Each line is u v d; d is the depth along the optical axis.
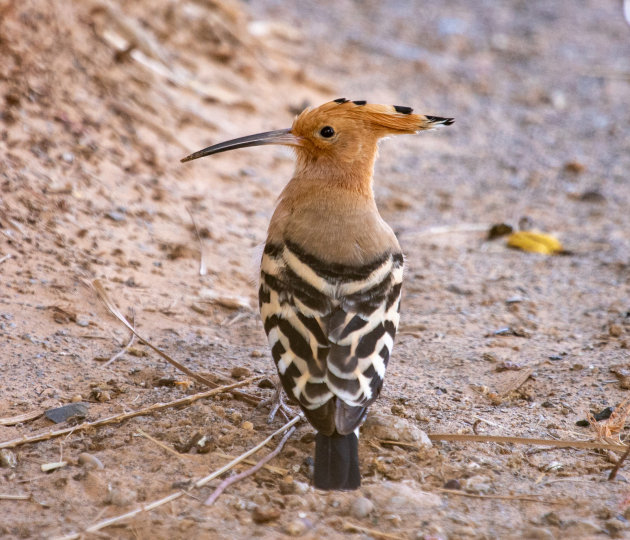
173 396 8.66
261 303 7.94
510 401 9.09
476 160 18.91
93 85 15.13
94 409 8.32
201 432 7.85
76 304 10.25
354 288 7.61
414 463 7.68
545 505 7.14
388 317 7.63
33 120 13.39
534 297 12.31
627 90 24.06
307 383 7.07
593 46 27.48
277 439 8.00
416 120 8.93
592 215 16.27
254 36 21.62
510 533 6.73
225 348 10.06
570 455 7.97
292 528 6.63
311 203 8.55
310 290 7.56
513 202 16.77
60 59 14.98
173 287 11.30
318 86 20.38
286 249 7.97
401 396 9.02
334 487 6.61
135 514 6.72
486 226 15.51
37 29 15.01
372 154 8.97
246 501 7.00
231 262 12.34
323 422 6.88
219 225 13.28
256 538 6.53
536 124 21.33
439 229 15.21
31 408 8.23
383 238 8.24
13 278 10.34
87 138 13.73
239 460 7.55
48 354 9.19
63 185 12.41
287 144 9.05
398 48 25.08
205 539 6.48
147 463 7.45
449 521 6.86
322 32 24.97
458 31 27.34
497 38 27.34
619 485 7.45
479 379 9.56
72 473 7.24
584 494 7.29
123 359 9.40
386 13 28.12
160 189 13.55
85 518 6.68
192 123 16.11
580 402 9.04
